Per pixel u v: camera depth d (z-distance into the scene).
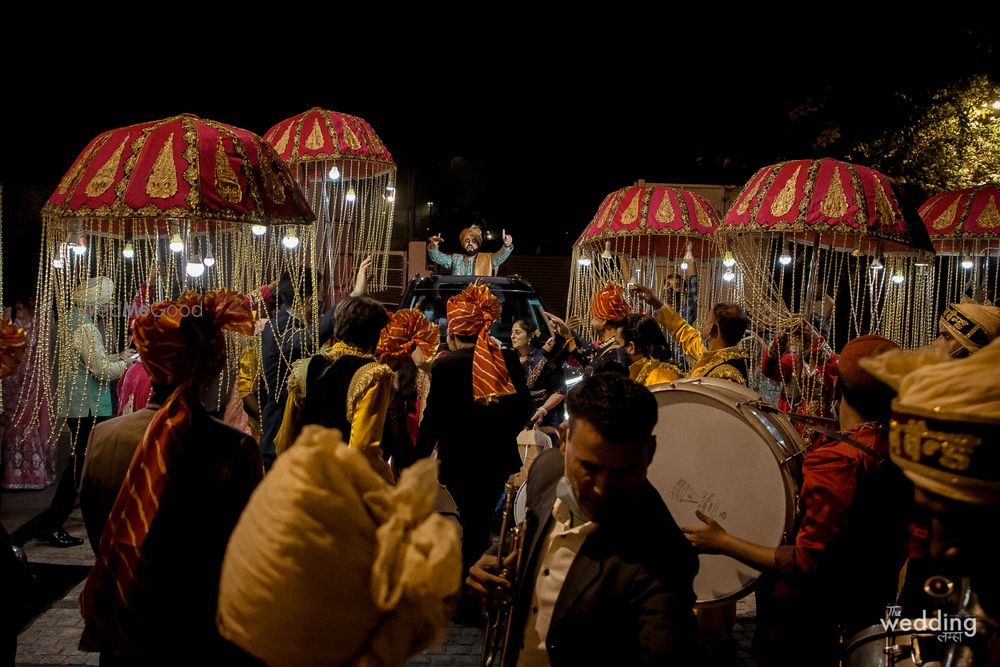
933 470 1.15
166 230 4.07
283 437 4.10
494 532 5.71
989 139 13.53
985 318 3.29
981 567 1.18
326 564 1.02
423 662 4.28
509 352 5.04
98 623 2.23
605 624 1.90
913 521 2.38
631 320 4.89
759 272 5.02
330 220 7.55
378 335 3.95
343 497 1.05
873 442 2.57
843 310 6.65
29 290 10.71
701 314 6.68
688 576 1.94
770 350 5.27
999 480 1.11
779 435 3.16
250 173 3.36
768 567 2.62
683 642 1.80
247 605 1.04
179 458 2.26
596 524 1.98
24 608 4.73
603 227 5.99
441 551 1.05
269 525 1.03
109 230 4.02
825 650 2.58
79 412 5.83
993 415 1.11
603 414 1.80
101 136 3.46
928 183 13.35
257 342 5.21
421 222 18.77
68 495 5.81
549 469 2.23
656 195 5.89
